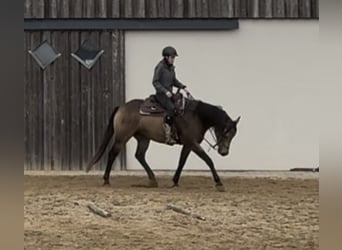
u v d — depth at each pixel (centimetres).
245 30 1647
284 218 986
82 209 1046
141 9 1633
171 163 1638
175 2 1633
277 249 798
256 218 985
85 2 1630
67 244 815
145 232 887
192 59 1645
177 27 1633
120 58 1636
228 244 823
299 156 1645
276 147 1647
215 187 1313
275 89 1647
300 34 1645
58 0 1627
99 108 1638
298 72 1644
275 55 1647
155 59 1642
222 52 1647
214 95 1647
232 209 1055
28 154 1634
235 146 1645
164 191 1249
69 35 1634
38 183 1373
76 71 1636
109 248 796
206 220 967
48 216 988
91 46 1636
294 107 1644
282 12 1639
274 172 1620
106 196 1171
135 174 1566
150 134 1278
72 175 1541
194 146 1258
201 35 1645
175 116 1248
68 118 1634
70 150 1638
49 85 1634
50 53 1633
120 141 1302
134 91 1641
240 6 1639
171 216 994
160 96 1261
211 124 1257
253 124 1647
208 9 1638
